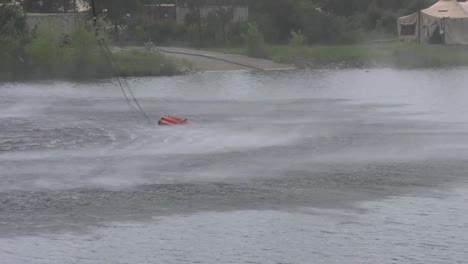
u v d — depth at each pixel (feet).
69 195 84.28
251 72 279.49
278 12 387.14
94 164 102.01
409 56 315.37
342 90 210.79
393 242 67.26
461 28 369.50
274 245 66.59
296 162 102.27
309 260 62.95
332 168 98.17
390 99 185.26
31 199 82.43
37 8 410.93
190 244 66.95
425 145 115.03
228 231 70.54
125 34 386.93
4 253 64.64
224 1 413.80
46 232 70.33
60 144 119.03
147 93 208.54
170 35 377.91
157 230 71.00
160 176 93.91
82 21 331.36
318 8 447.01
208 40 367.25
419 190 85.66
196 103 180.75
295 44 342.03
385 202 80.38
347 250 65.26
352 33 392.06
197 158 105.50
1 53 273.54
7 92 216.13
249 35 324.80
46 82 250.78
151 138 123.95
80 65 270.46
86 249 65.72
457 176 92.89
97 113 161.58
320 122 142.61
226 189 86.63
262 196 83.25
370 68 299.38
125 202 81.00
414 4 434.71
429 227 71.36
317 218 74.59
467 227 71.31
